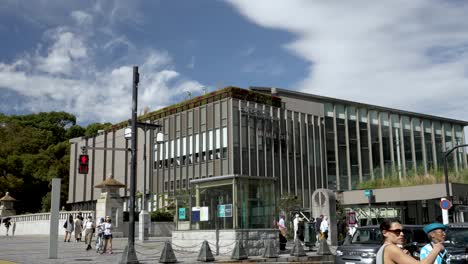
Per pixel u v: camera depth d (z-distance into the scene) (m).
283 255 21.14
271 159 46.62
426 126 63.84
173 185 49.19
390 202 42.66
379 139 57.97
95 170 60.19
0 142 68.75
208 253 18.94
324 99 54.19
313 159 50.69
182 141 49.25
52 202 20.27
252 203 22.11
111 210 34.88
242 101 45.69
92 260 19.22
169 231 38.44
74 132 80.69
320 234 26.64
